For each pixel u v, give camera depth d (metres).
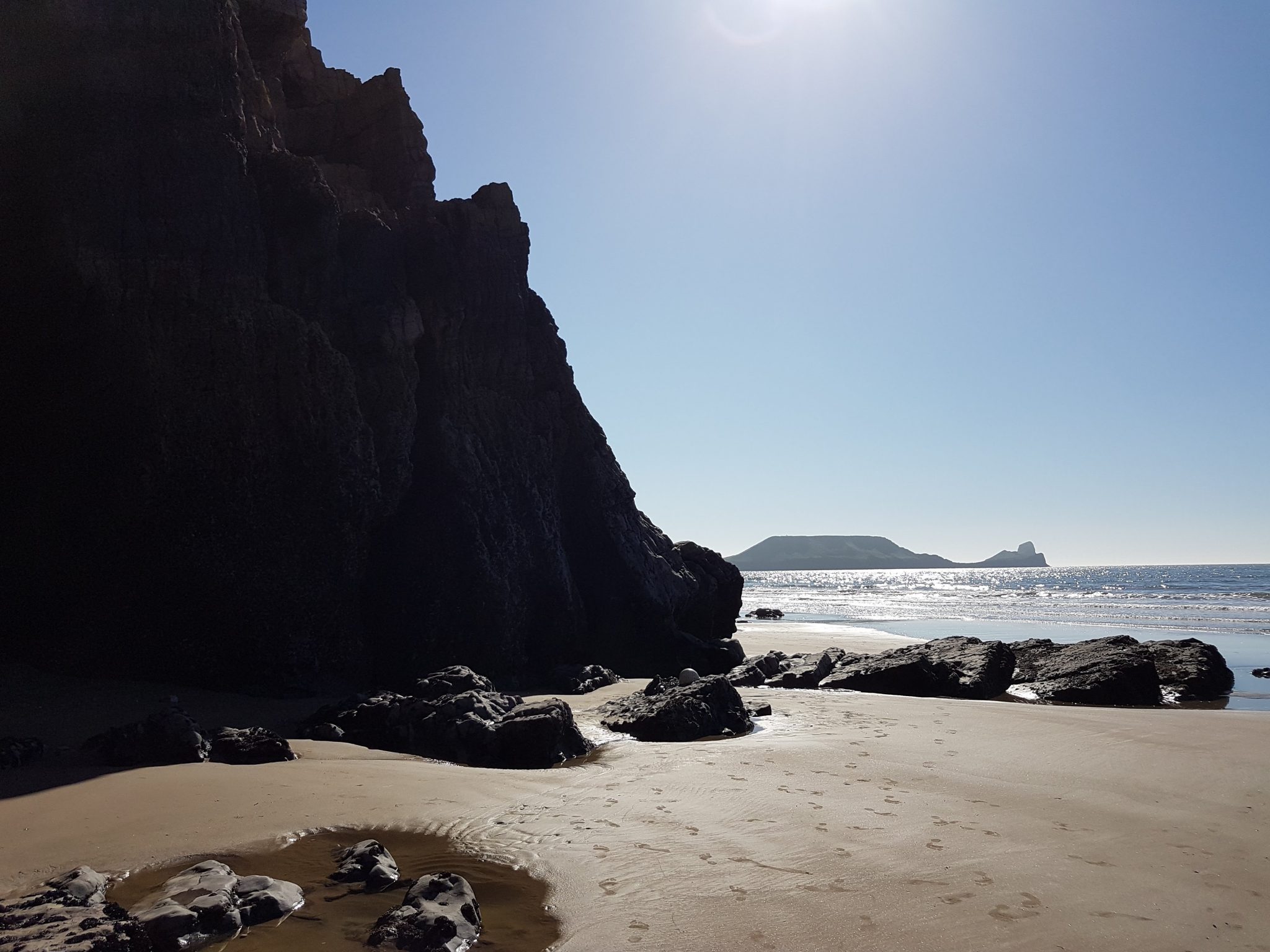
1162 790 10.29
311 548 18.08
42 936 5.52
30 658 15.34
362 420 19.20
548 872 7.44
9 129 16.16
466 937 6.09
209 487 16.72
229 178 18.03
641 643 26.19
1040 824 8.83
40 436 16.00
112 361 15.89
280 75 25.48
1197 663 21.92
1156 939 6.18
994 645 22.52
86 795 9.22
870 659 22.53
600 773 11.16
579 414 27.17
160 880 7.15
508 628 21.48
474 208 24.78
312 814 8.88
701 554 33.62
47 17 16.39
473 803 9.51
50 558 15.69
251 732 11.94
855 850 7.95
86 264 15.77
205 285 17.19
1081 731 14.17
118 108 16.77
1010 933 6.22
